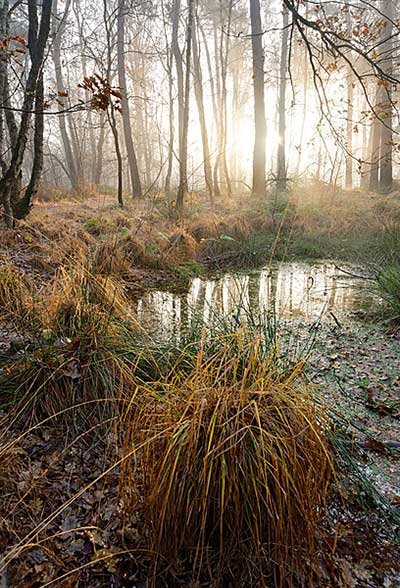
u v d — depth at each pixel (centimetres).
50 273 499
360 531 182
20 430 226
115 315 309
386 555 172
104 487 197
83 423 233
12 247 574
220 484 148
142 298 557
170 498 149
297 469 147
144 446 160
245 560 153
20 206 717
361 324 457
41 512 180
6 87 625
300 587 155
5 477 189
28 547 164
